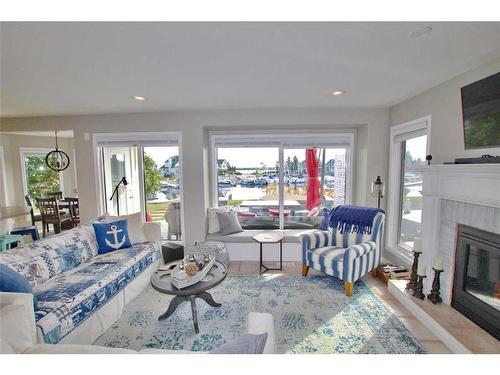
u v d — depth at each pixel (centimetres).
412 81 244
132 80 231
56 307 176
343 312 239
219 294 276
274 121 361
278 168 421
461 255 212
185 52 178
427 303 227
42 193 575
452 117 236
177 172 395
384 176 361
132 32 150
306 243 314
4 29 142
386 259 360
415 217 316
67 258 254
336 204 424
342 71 217
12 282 163
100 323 211
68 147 629
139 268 278
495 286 192
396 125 336
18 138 547
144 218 402
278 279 313
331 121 358
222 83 245
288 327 218
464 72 220
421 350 188
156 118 369
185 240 383
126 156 394
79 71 207
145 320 232
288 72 218
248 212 431
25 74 210
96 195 387
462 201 203
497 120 180
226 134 410
